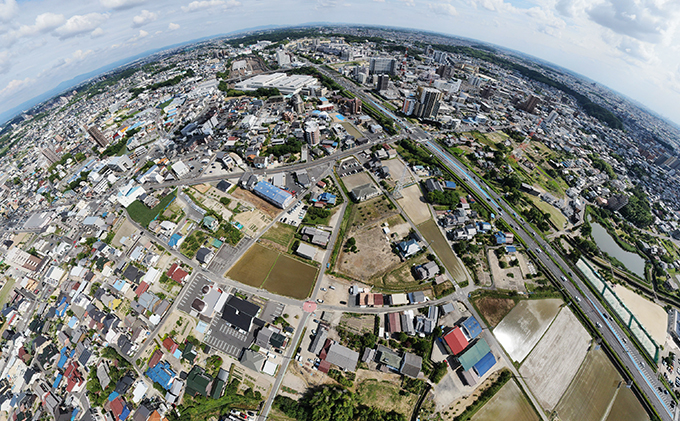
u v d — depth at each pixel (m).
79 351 115.69
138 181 182.50
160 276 131.38
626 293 137.50
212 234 147.62
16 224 177.50
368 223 156.38
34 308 138.62
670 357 114.69
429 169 199.25
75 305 130.75
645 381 105.81
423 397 96.31
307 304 119.88
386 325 114.50
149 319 117.00
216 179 183.25
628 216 185.12
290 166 195.25
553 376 104.19
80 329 121.75
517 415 94.75
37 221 174.88
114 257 142.75
